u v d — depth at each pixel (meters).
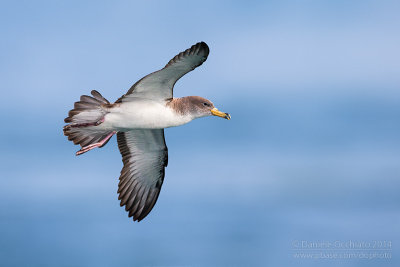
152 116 13.69
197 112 14.14
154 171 15.59
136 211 15.48
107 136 14.57
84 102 13.84
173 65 12.33
